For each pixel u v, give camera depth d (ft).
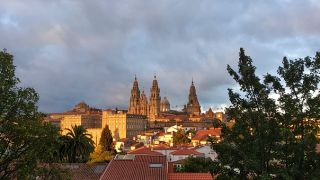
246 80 105.81
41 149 103.04
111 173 173.37
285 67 105.70
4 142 96.68
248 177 110.42
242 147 105.91
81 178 206.49
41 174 107.86
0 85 94.79
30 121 98.99
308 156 100.99
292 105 103.45
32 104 101.50
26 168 97.86
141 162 183.93
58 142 110.63
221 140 111.75
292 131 105.29
